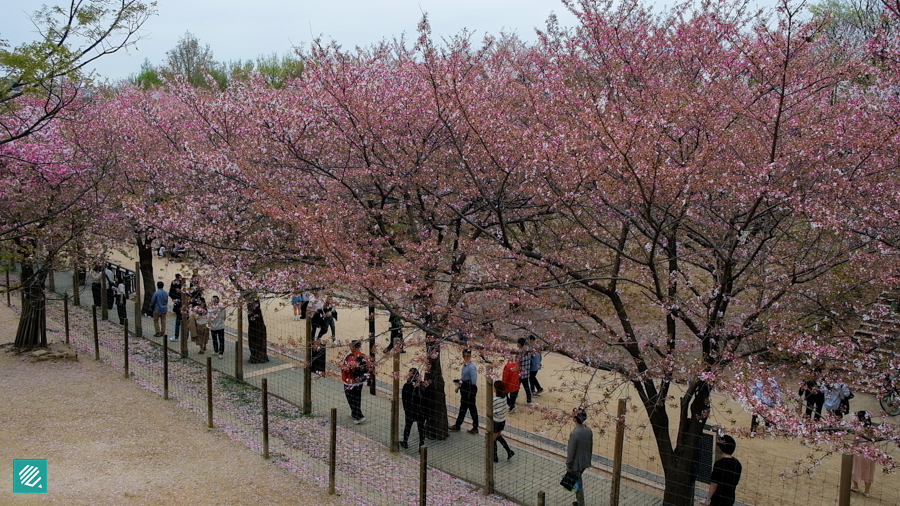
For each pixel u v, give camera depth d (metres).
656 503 8.82
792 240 8.77
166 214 12.06
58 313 18.41
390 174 10.47
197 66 37.06
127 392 11.99
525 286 8.43
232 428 10.59
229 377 13.69
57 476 8.27
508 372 12.26
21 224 12.42
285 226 11.18
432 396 10.98
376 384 13.96
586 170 7.58
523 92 11.05
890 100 7.95
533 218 10.31
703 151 7.69
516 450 10.63
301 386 13.42
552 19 12.66
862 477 9.55
